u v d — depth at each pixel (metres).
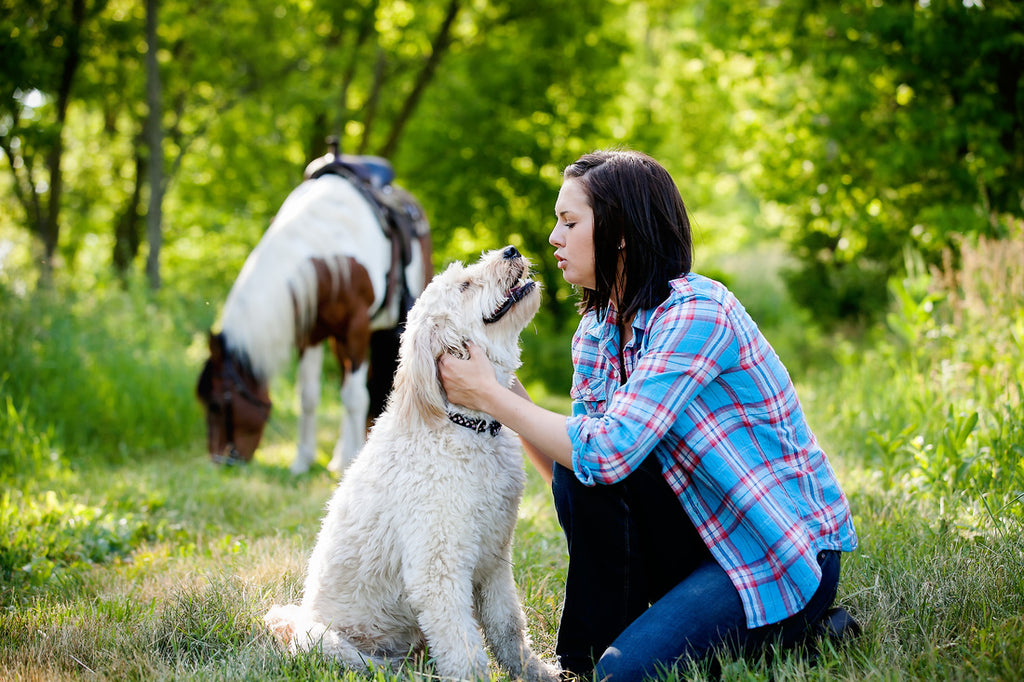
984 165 8.16
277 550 3.51
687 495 2.34
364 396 5.95
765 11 9.34
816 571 2.23
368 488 2.54
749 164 10.95
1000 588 2.54
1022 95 8.21
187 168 13.69
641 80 16.19
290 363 5.79
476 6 13.64
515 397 2.38
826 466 2.43
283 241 5.69
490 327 2.62
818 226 10.20
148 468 5.55
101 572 3.54
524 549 3.39
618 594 2.43
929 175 9.01
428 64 12.78
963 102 8.31
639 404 2.22
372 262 5.99
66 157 13.82
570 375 13.31
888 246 10.42
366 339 5.96
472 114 13.25
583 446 2.26
